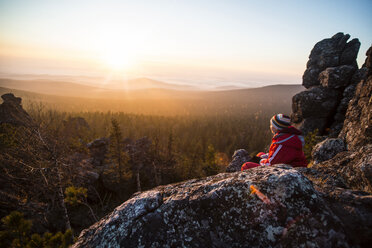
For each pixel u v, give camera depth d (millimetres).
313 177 2557
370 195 1689
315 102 14141
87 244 2025
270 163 3092
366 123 4574
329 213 1511
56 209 10297
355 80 12906
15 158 8031
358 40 14094
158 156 27516
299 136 3090
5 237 4176
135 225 1969
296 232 1483
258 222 1642
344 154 2971
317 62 15773
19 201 8266
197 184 2393
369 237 1393
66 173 10195
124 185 20031
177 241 1812
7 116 11070
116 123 22203
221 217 1811
